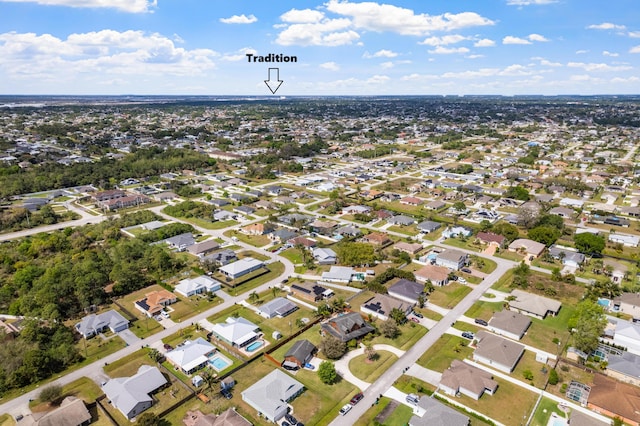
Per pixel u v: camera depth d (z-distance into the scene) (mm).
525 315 104875
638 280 123938
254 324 99812
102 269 121125
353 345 91000
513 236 155875
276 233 158875
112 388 76938
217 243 150250
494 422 70812
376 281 119688
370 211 190500
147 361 88125
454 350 90688
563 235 160750
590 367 85875
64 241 145125
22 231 164625
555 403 75625
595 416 72500
